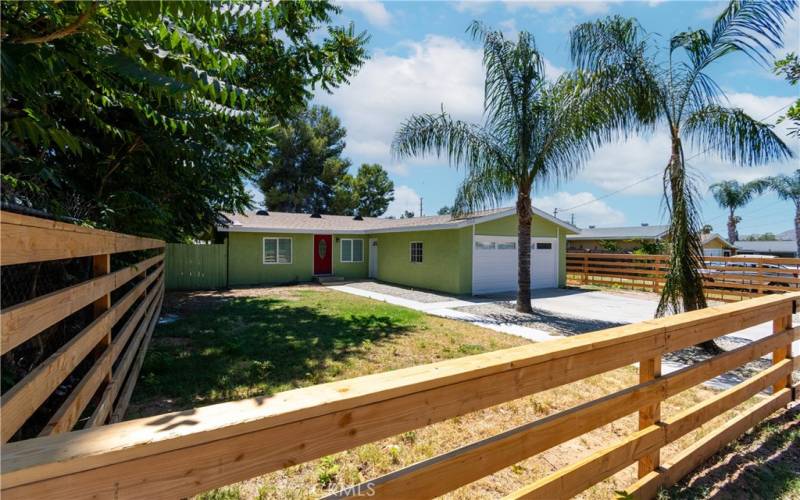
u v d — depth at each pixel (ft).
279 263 49.47
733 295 35.99
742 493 6.96
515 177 27.71
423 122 27.43
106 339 8.00
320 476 7.88
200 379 13.26
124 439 2.42
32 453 2.23
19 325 3.80
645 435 6.45
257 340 18.79
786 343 10.37
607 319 26.32
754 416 9.21
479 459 4.29
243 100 7.33
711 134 18.26
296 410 2.97
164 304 30.27
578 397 12.25
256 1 6.16
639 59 18.52
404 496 3.67
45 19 5.92
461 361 4.35
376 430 3.41
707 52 17.13
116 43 6.79
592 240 78.02
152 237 18.74
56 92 9.32
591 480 5.57
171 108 15.02
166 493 2.50
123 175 17.61
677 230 18.39
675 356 17.62
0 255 3.42
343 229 51.96
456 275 38.52
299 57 17.93
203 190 22.06
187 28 7.09
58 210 10.61
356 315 26.23
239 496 7.29
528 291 28.89
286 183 92.84
